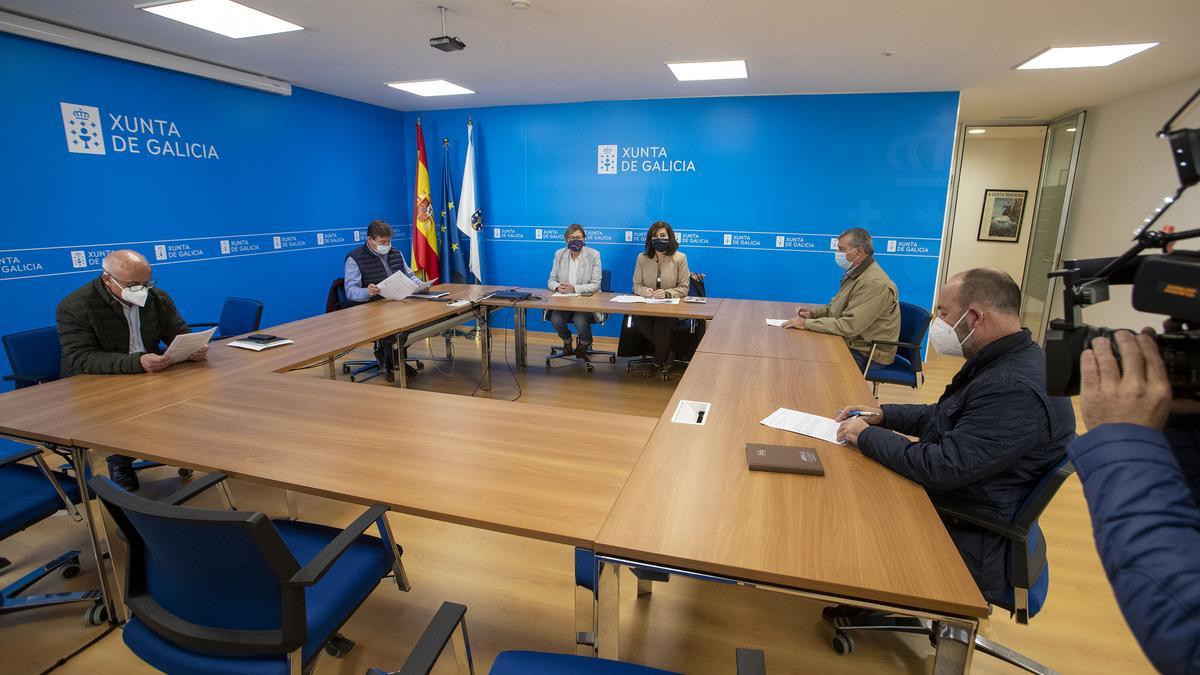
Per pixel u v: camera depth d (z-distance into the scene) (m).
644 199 5.62
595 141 5.61
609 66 4.05
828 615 1.91
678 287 4.66
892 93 4.79
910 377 3.29
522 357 4.94
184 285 4.10
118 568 1.80
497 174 5.99
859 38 3.23
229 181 4.35
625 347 4.80
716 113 5.25
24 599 1.88
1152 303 0.57
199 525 0.99
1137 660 1.77
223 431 1.75
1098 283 0.66
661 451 1.62
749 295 5.54
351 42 3.48
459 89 4.97
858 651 1.80
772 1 2.67
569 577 2.14
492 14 2.93
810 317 3.56
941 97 4.69
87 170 3.44
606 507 1.31
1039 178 6.30
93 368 2.33
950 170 4.80
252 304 3.28
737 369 2.52
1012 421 1.32
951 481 1.37
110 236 3.60
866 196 5.05
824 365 2.59
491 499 1.34
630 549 1.15
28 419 1.83
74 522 2.45
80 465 1.74
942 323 1.64
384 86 4.86
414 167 6.22
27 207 3.18
